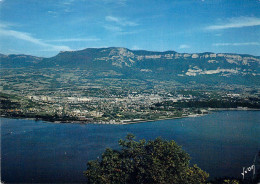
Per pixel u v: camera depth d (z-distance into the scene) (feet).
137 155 452.76
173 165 415.64
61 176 522.06
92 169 432.66
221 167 565.12
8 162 607.78
